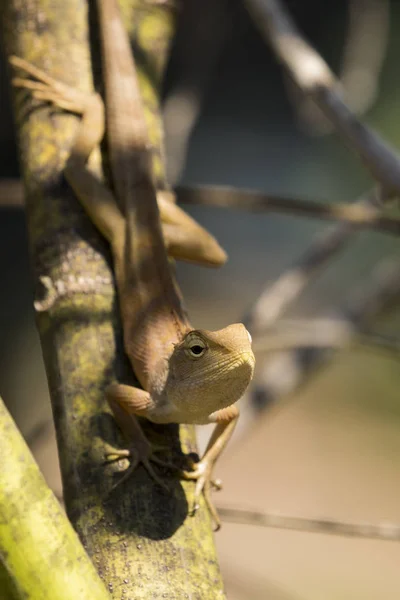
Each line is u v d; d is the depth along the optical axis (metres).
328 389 21.02
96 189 5.07
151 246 5.01
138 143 5.41
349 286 20.45
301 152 23.84
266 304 7.87
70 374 4.38
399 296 8.16
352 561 14.98
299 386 8.41
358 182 21.75
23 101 5.32
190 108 8.17
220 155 24.47
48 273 4.71
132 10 6.03
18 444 2.97
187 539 3.91
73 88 5.38
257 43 23.09
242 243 25.19
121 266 4.88
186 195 6.71
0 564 2.85
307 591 13.86
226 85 24.17
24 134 5.23
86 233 4.93
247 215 25.52
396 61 18.88
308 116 7.67
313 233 25.19
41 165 5.09
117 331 4.69
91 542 3.84
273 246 25.14
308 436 19.59
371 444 19.31
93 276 4.77
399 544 15.59
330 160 22.75
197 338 4.23
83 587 2.91
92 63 5.59
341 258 20.88
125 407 4.30
